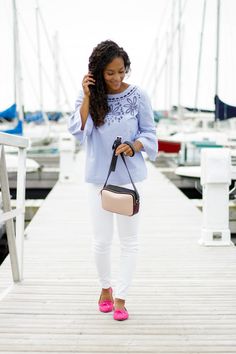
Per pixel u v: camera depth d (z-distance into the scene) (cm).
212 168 525
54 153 1678
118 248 522
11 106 1319
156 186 1038
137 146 291
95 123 292
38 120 2227
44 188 1243
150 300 354
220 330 298
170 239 571
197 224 661
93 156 300
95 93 288
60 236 588
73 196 909
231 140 1131
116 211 285
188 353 265
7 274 424
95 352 266
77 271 434
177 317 319
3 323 307
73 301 350
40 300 351
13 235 374
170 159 1703
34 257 487
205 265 459
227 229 543
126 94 295
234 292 376
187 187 1227
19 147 372
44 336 287
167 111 2567
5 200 348
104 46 282
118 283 312
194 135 1441
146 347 272
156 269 443
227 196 539
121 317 311
